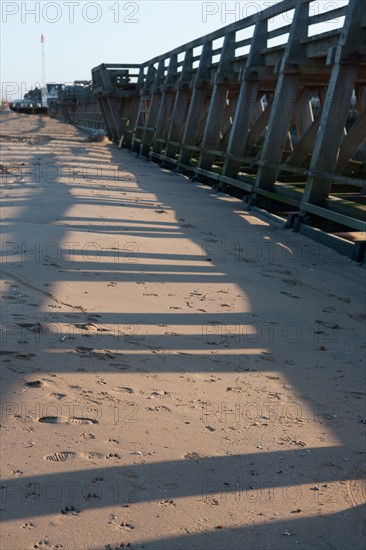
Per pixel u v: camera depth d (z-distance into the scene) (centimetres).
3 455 297
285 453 318
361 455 321
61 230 773
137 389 376
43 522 252
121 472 290
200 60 1656
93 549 239
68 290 548
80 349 425
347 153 912
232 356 441
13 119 5559
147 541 245
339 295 610
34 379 376
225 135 1736
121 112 2970
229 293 588
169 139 1889
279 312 546
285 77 1069
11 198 1006
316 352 460
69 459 297
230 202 1158
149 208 1014
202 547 244
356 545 252
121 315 502
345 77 875
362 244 732
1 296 515
